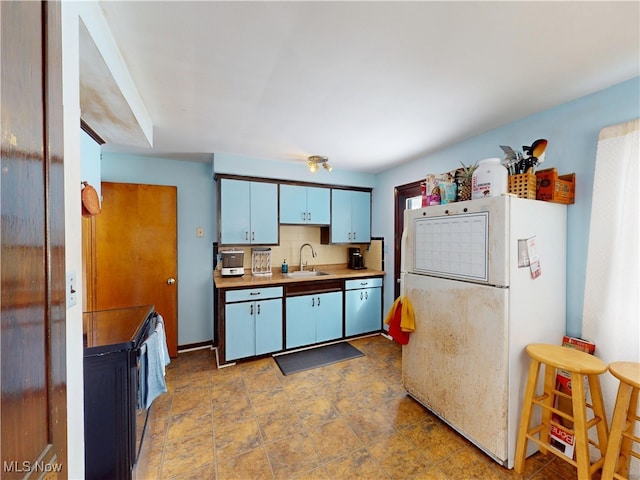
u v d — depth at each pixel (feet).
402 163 10.84
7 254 1.47
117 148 8.91
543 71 4.80
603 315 5.15
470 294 5.57
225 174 9.92
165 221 9.93
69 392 2.69
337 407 6.92
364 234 12.82
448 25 3.70
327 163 10.55
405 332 7.15
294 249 12.35
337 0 3.28
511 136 6.97
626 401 4.15
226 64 4.59
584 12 3.46
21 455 1.56
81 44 3.33
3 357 1.43
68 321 2.68
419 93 5.56
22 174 1.60
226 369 8.98
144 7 3.40
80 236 2.91
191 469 5.08
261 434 5.98
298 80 5.08
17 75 1.55
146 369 5.00
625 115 5.10
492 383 5.17
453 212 5.97
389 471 5.04
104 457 4.32
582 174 5.69
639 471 4.59
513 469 5.07
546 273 5.54
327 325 11.04
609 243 5.10
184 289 10.51
